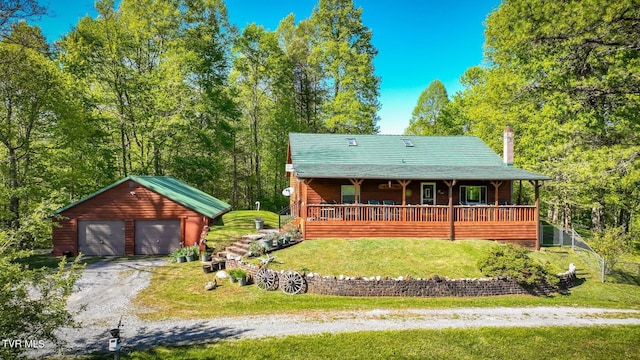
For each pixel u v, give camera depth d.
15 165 20.98
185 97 28.34
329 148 22.38
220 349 9.20
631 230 23.19
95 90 27.36
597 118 15.10
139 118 28.25
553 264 16.80
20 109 20.75
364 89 35.06
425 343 9.63
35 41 19.52
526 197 32.56
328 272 14.34
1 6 14.15
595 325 11.07
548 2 10.66
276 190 39.34
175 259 18.81
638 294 14.71
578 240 18.41
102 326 10.80
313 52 35.81
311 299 13.09
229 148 34.69
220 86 33.47
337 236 18.06
